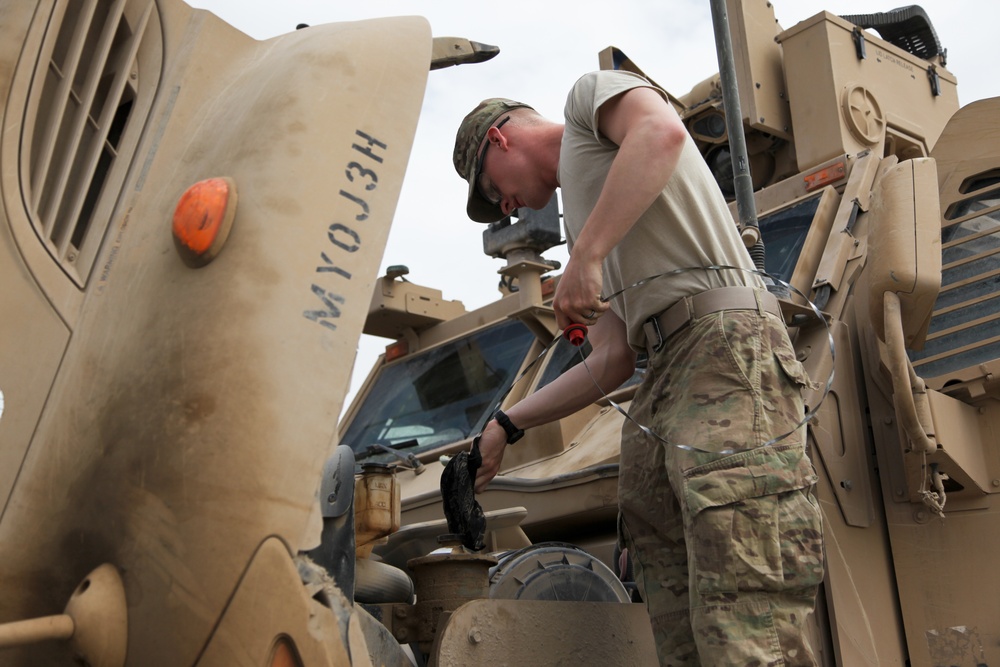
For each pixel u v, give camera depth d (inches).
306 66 60.7
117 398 51.9
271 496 48.7
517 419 88.2
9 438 53.5
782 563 69.4
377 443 176.6
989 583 109.3
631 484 82.6
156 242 57.0
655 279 77.4
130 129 62.5
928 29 209.3
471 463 86.5
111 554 49.3
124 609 48.3
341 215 56.1
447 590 77.9
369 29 64.7
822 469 111.4
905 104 194.4
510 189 86.8
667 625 79.4
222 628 47.4
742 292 76.3
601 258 71.3
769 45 189.2
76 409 53.3
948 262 130.6
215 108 63.8
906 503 115.9
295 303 52.6
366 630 63.1
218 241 53.1
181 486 48.5
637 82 76.1
